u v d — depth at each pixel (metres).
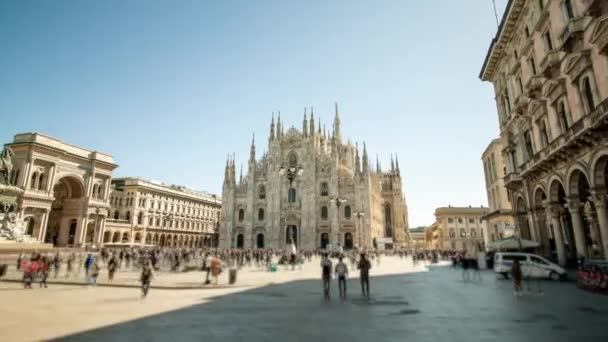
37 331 10.70
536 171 29.19
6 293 20.00
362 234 86.44
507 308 14.10
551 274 24.08
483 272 33.53
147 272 18.70
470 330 10.48
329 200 90.94
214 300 17.36
